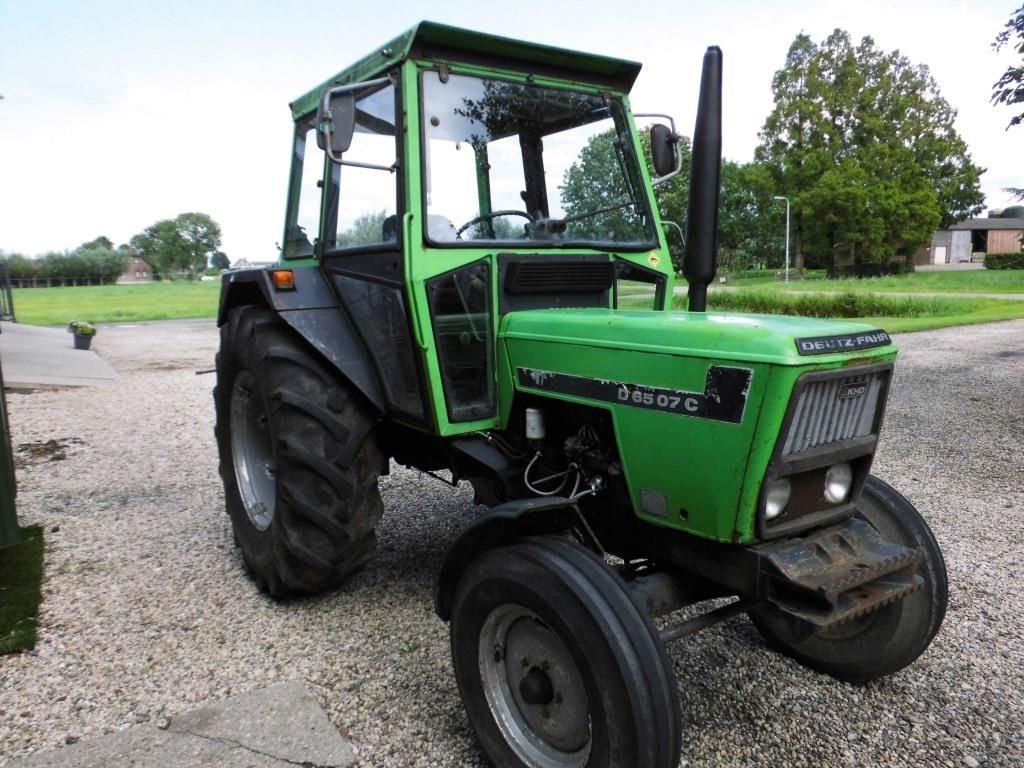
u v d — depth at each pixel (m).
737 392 2.07
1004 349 12.30
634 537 2.56
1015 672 2.91
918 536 2.65
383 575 3.79
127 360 13.20
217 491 5.31
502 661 2.37
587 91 3.18
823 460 2.23
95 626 3.29
